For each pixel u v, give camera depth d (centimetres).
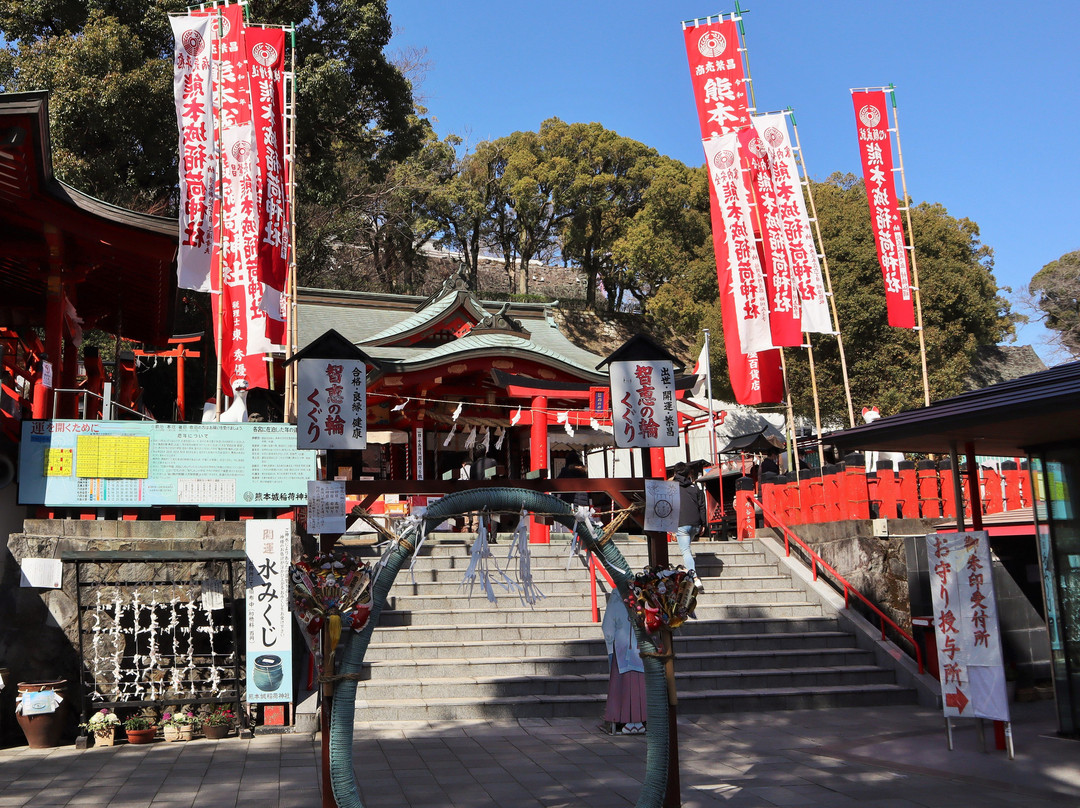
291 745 821
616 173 4469
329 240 3378
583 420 1622
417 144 3125
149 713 871
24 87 2202
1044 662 1089
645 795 538
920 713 946
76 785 663
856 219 2578
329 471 644
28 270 1251
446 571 1233
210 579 906
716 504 2012
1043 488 805
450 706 920
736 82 1402
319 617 525
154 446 947
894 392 2475
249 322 1112
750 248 1383
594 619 1136
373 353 1895
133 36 2350
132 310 1471
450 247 4947
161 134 2364
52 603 881
